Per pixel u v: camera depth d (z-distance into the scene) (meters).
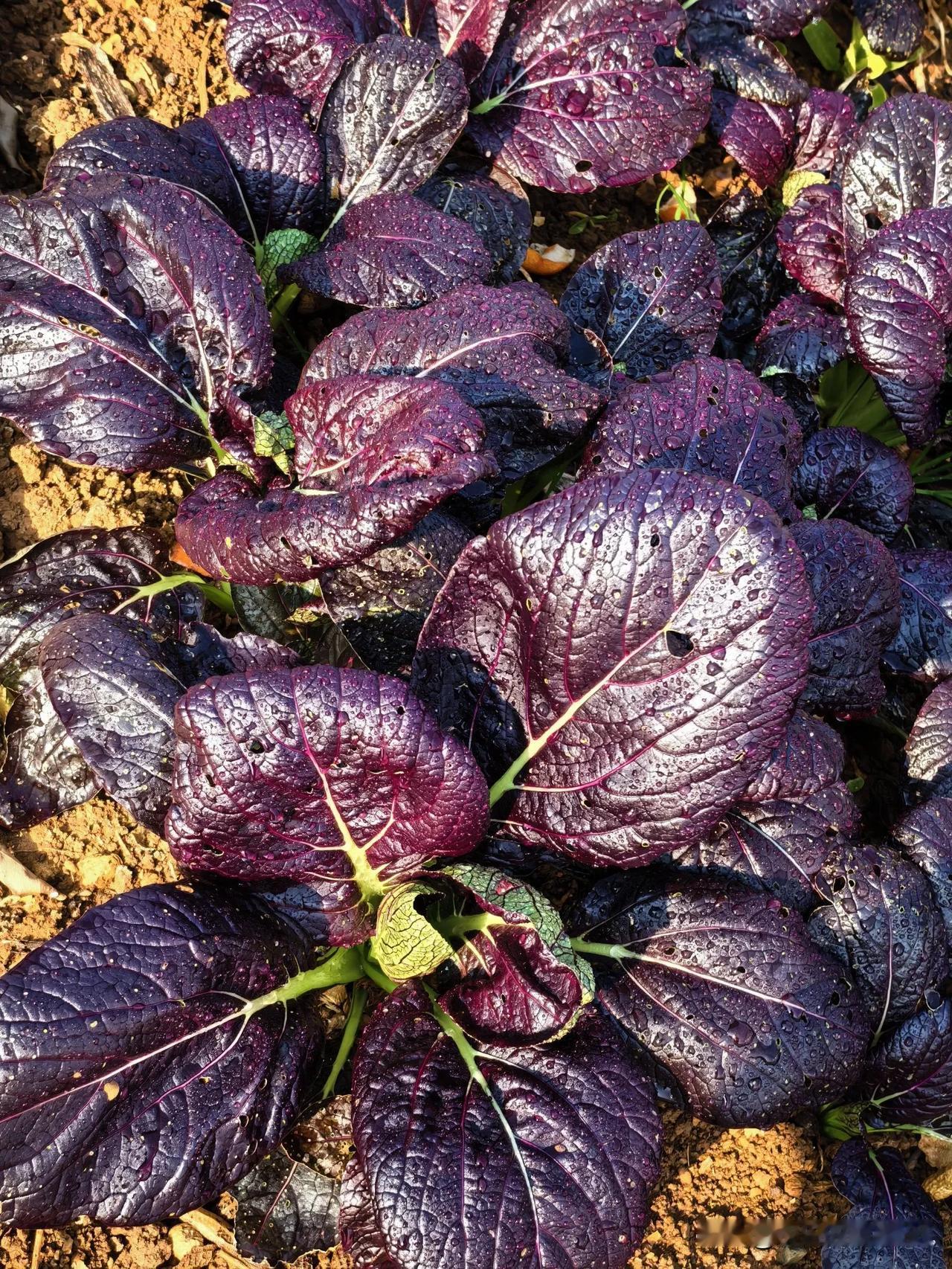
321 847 0.48
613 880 0.54
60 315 0.54
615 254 0.64
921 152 0.65
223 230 0.55
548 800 0.50
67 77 0.67
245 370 0.55
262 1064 0.47
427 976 0.52
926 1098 0.55
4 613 0.53
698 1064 0.50
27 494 0.60
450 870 0.48
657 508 0.45
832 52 0.86
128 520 0.60
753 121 0.73
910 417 0.62
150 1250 0.51
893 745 0.65
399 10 0.68
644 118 0.66
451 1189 0.45
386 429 0.49
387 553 0.51
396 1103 0.47
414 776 0.45
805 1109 0.54
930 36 0.90
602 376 0.59
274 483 0.55
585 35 0.67
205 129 0.61
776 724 0.45
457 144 0.68
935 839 0.56
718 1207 0.56
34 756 0.52
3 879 0.54
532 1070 0.48
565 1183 0.46
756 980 0.50
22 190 0.65
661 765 0.46
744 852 0.54
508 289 0.55
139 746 0.48
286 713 0.44
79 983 0.44
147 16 0.70
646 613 0.45
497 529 0.46
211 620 0.59
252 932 0.48
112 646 0.49
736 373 0.56
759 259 0.72
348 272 0.57
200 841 0.46
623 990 0.51
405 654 0.52
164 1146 0.45
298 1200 0.49
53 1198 0.43
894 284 0.61
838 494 0.64
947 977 0.56
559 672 0.47
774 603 0.44
